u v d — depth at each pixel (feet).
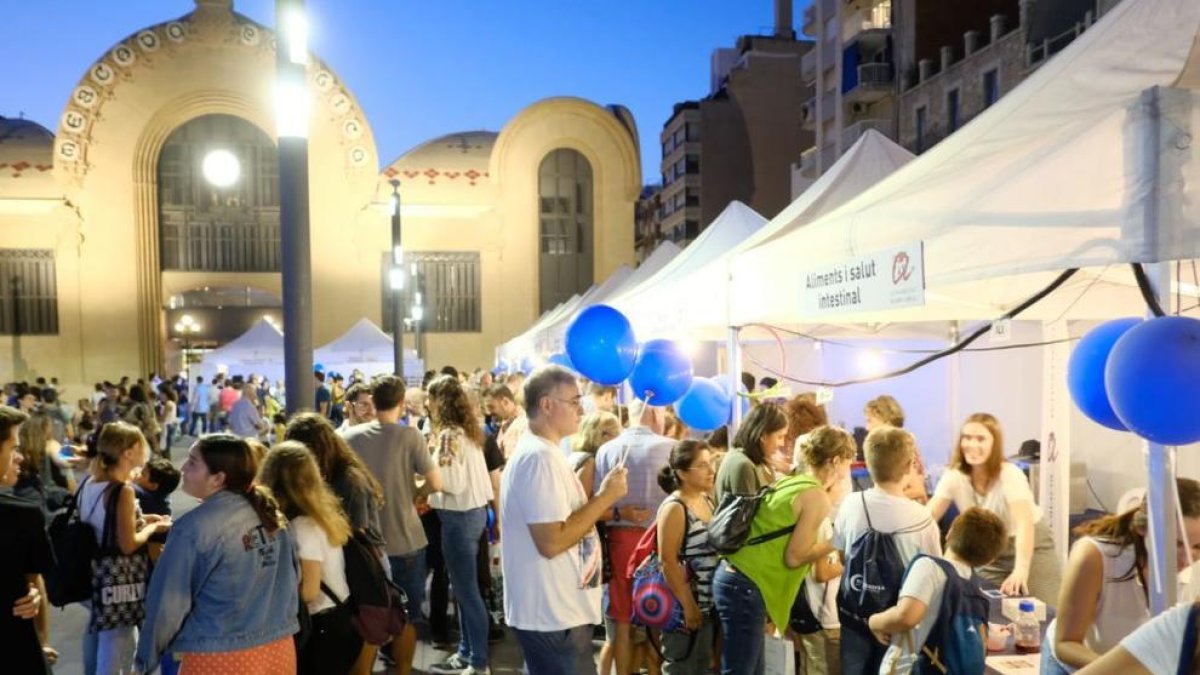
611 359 13.74
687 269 24.26
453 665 17.11
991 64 83.87
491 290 98.02
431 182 97.14
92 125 90.38
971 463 15.11
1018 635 12.51
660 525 13.00
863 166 19.60
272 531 9.86
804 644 13.32
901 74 103.60
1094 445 27.86
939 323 27.07
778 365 36.63
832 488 14.93
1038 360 28.68
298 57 16.97
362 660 13.25
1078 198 7.29
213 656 9.25
